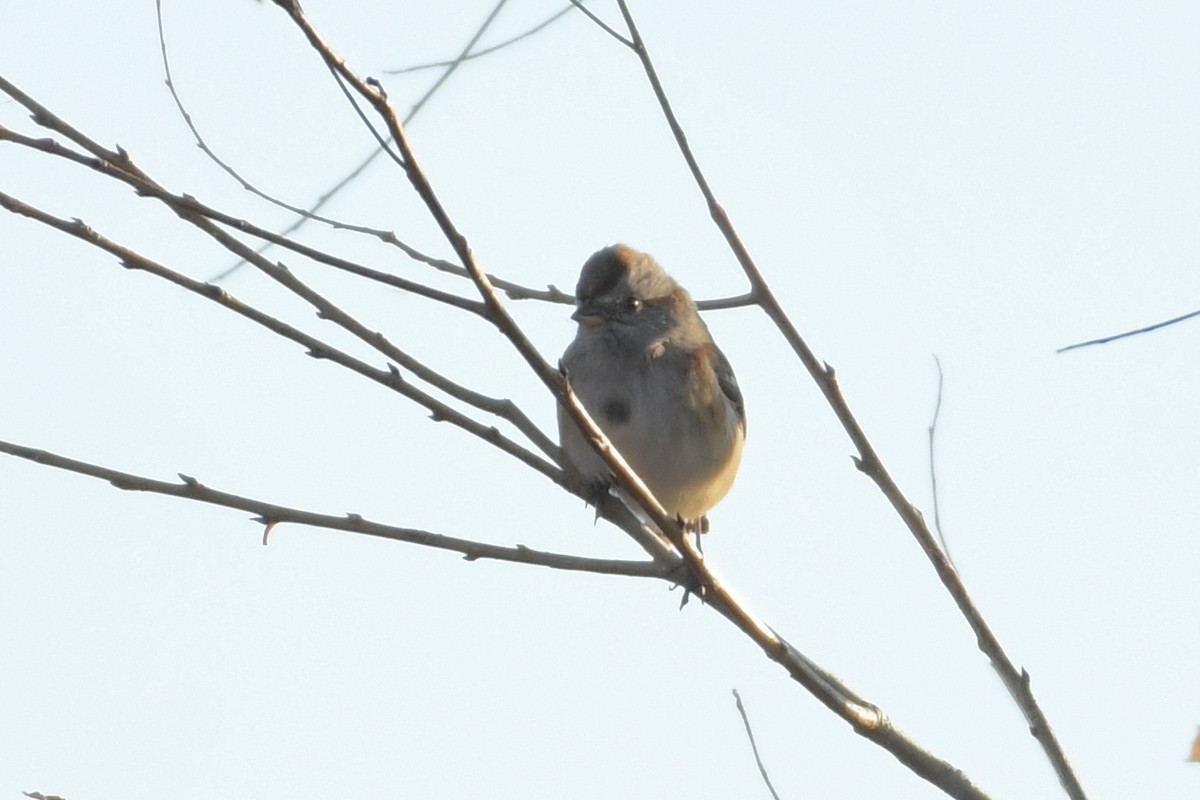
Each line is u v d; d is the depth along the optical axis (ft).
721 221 32.68
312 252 25.91
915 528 31.30
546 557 30.60
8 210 26.32
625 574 31.01
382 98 23.79
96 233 26.71
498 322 26.16
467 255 25.44
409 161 24.26
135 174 28.07
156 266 27.12
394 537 29.78
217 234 28.81
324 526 29.37
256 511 29.09
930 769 31.14
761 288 32.27
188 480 28.86
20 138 25.38
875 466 31.42
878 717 30.99
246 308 27.94
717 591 29.78
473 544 30.07
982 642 30.94
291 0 22.90
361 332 29.81
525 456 30.66
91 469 28.53
